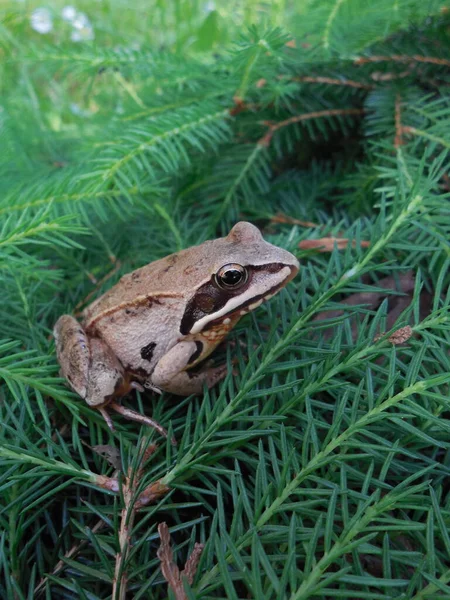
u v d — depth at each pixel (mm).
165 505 156
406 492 144
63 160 274
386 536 142
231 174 232
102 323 192
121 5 351
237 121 237
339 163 243
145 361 188
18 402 172
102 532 163
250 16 279
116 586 146
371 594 137
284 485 151
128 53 233
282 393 170
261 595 135
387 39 219
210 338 188
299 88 227
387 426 162
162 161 213
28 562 160
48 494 158
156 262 201
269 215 231
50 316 215
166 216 221
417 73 221
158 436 175
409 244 184
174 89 243
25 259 183
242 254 185
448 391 164
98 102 304
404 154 203
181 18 318
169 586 144
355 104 236
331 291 174
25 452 160
